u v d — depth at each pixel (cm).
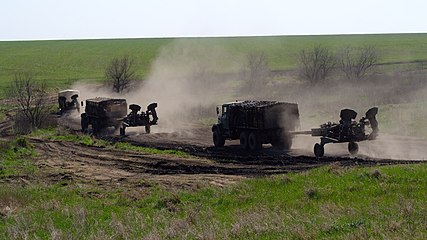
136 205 2614
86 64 15025
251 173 3388
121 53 17100
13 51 19038
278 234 1730
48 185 3425
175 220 2081
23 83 9644
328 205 2091
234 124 4491
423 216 1761
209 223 1989
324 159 3644
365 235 1570
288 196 2409
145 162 4156
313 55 10500
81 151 4969
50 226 2103
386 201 2080
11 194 2964
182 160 4122
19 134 6462
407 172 2558
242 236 1761
